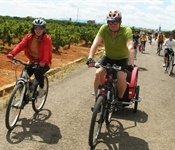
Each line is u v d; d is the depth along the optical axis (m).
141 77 11.94
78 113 6.77
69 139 5.32
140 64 16.20
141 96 8.77
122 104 6.47
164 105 8.03
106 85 5.23
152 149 5.21
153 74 13.05
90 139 4.82
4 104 6.80
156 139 5.66
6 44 18.94
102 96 4.96
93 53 5.35
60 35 19.61
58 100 7.64
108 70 5.17
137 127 6.20
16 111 5.61
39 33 5.71
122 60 5.82
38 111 6.59
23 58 13.86
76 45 27.17
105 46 5.70
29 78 5.85
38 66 5.79
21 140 5.11
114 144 5.28
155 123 6.53
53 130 5.66
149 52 25.70
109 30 5.44
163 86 10.58
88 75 11.52
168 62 13.98
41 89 6.23
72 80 10.29
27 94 5.78
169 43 14.07
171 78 12.52
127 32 5.39
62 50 20.73
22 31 20.72
